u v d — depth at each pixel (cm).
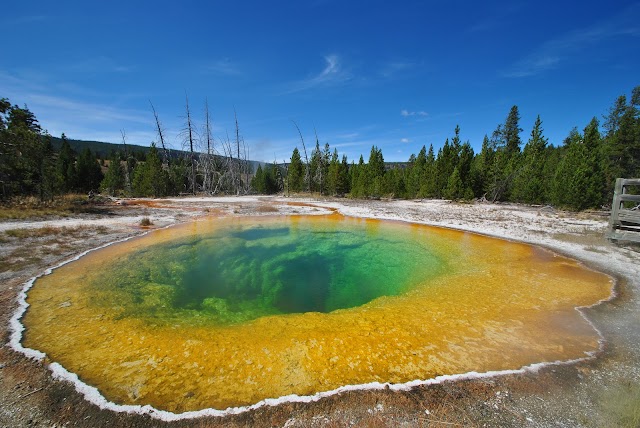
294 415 280
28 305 506
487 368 350
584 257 818
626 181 904
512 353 382
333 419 276
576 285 619
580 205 1708
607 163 1802
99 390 312
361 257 908
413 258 865
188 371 344
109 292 575
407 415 281
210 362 362
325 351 385
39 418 276
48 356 368
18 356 366
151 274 700
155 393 309
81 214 1452
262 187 3975
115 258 788
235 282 719
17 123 1506
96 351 382
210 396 305
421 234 1175
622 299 548
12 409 286
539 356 375
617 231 929
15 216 1252
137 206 1948
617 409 285
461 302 541
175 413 283
